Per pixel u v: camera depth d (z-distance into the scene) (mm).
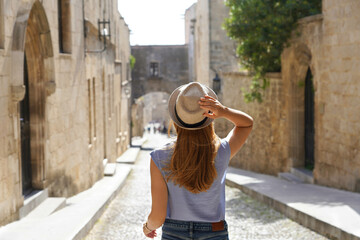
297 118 13438
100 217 7887
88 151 12688
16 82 6719
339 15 10000
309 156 13273
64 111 10055
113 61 21453
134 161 23719
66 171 10211
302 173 12586
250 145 16938
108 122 19188
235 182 12055
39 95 8438
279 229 7055
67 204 8727
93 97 14547
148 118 78375
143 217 8008
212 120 2500
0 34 6293
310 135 13172
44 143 8500
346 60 9719
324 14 10781
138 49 42000
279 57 14383
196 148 2465
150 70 42344
